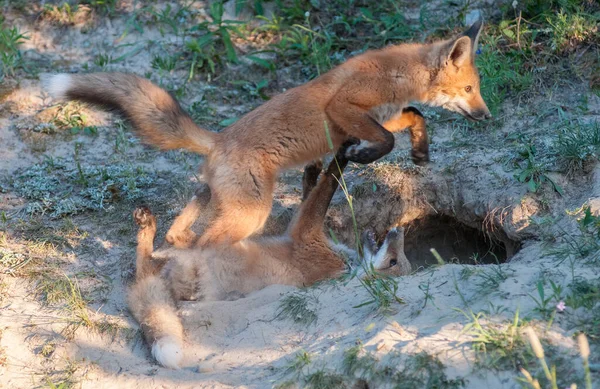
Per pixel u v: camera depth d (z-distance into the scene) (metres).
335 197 12.45
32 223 11.51
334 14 16.14
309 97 10.23
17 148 13.30
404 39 15.33
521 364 7.25
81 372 8.55
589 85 13.78
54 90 10.34
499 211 11.53
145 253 9.87
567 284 8.27
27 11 15.88
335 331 8.53
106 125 13.99
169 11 15.83
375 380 7.50
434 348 7.58
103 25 15.77
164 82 14.82
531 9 15.21
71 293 9.81
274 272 10.42
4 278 10.12
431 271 9.35
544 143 12.34
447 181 12.56
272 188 10.14
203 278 9.81
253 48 15.55
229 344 8.79
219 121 14.13
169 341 8.62
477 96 11.40
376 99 10.34
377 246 11.96
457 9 15.91
